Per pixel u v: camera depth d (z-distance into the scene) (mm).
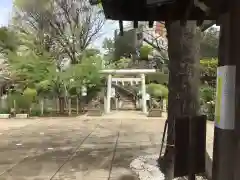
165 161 6426
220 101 3098
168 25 6512
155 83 23141
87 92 20844
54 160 7191
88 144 9148
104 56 27375
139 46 27516
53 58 23312
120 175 5945
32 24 23969
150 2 3453
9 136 10781
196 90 6453
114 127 13016
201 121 3674
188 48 6422
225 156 3000
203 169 3639
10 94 18891
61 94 19016
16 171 6266
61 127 13156
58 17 24312
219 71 3174
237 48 2879
